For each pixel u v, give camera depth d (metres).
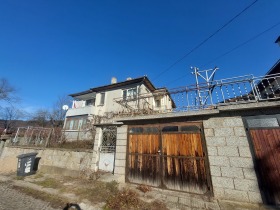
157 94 6.75
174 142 5.53
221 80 5.23
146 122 6.33
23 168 7.71
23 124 30.67
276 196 3.87
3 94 25.47
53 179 6.97
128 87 16.52
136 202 4.34
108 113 12.44
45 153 9.13
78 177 7.08
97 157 7.43
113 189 5.34
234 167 4.44
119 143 6.70
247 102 4.75
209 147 4.89
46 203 4.61
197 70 6.43
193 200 4.40
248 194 4.12
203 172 4.80
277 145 4.12
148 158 5.89
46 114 30.77
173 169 5.29
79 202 4.53
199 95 5.61
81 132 11.98
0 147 11.42
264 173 4.10
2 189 5.92
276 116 4.31
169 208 4.05
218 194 4.42
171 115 5.57
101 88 18.12
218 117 5.01
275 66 8.00
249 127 4.54
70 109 19.44
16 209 4.19
